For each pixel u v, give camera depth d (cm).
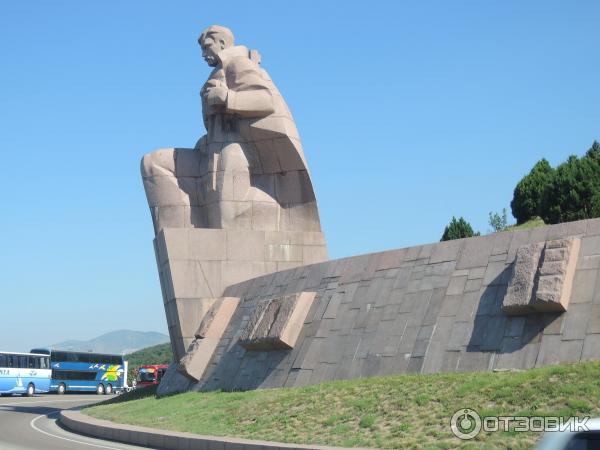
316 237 2920
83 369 5556
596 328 1483
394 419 1463
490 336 1655
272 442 1509
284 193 2934
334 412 1616
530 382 1398
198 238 2803
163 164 2995
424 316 1830
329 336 2064
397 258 2042
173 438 1723
